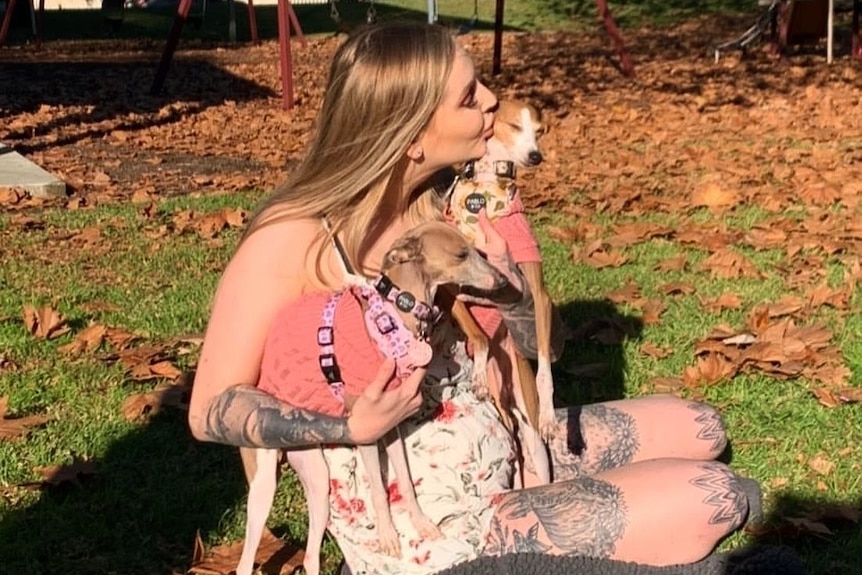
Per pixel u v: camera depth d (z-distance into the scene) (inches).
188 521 168.4
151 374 219.3
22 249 318.0
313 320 117.7
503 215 141.5
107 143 526.6
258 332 121.7
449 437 123.4
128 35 1146.7
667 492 124.5
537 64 839.7
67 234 335.6
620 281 283.1
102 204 385.7
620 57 797.9
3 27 885.8
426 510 122.0
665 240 328.2
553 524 122.3
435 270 117.7
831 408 203.5
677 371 223.1
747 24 1087.0
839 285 276.4
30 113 616.1
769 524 164.1
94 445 191.6
